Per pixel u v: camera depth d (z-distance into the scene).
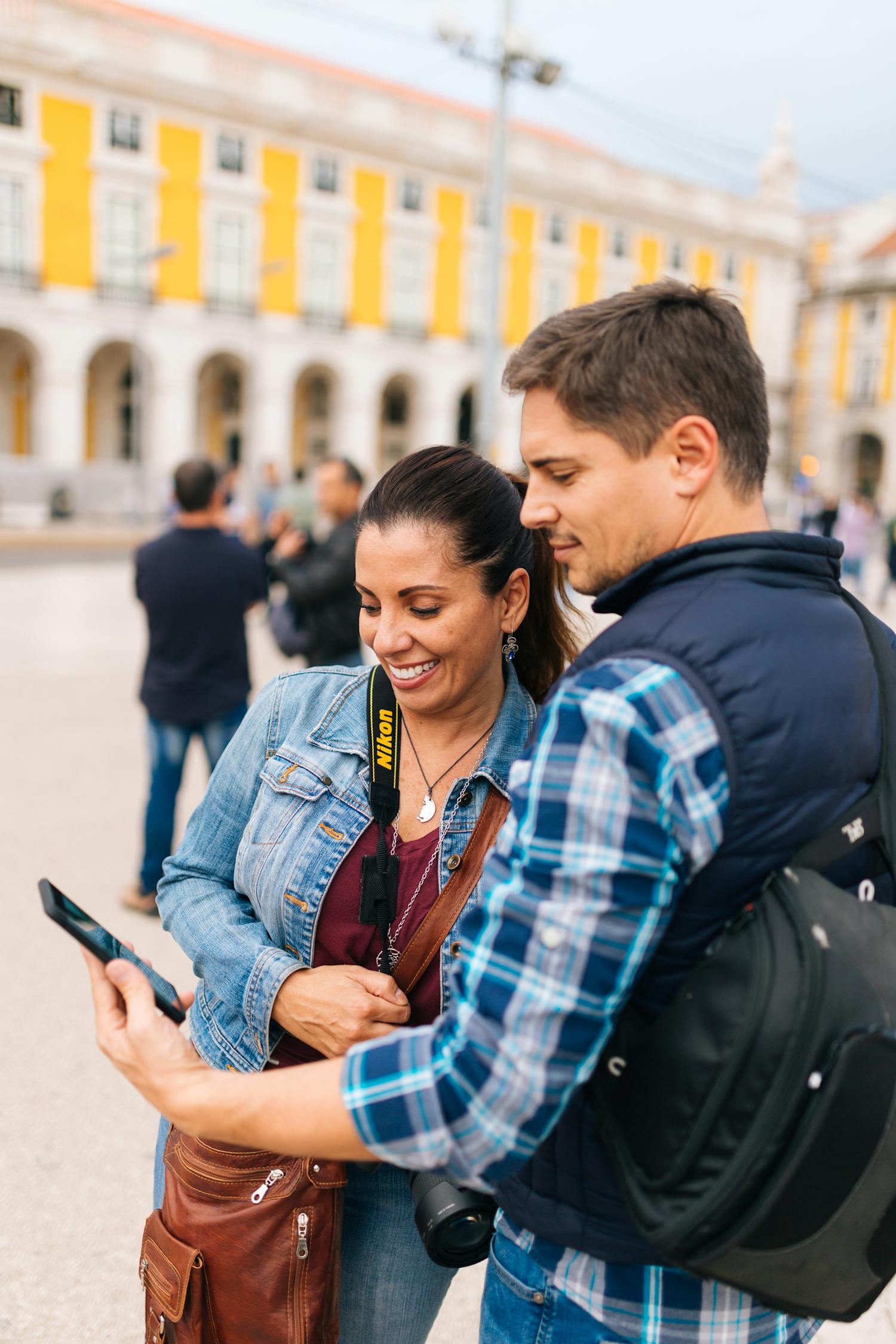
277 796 1.24
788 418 41.09
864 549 14.99
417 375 32.06
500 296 12.43
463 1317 2.03
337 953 1.21
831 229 44.72
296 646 3.97
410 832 1.22
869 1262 0.87
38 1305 1.96
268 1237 1.12
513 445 32.34
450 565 1.11
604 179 34.09
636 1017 0.85
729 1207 0.78
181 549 3.53
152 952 3.37
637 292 0.88
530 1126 0.79
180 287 27.77
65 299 26.20
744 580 0.86
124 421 31.31
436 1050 0.82
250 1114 0.86
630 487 0.87
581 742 0.79
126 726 6.15
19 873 3.95
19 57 24.38
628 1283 0.93
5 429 30.34
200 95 26.81
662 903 0.79
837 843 0.85
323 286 30.05
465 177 31.55
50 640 8.98
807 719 0.82
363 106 29.33
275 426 29.84
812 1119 0.77
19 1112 2.55
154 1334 1.17
